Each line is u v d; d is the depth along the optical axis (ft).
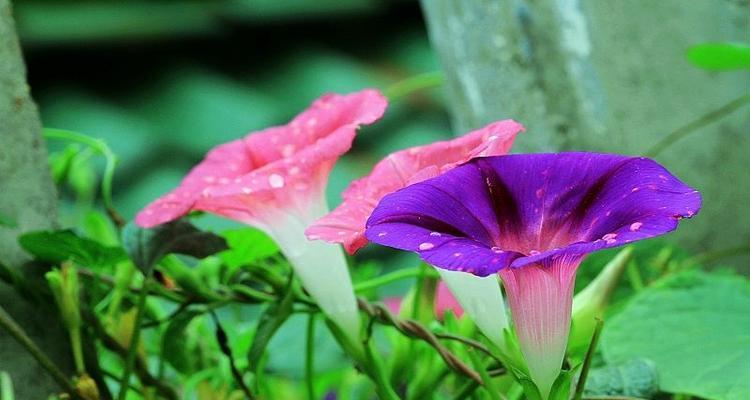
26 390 2.24
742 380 2.23
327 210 2.19
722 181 2.55
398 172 2.13
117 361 2.52
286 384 2.57
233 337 2.48
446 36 2.64
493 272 1.97
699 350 2.28
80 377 2.21
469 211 2.04
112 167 2.42
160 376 2.33
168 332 2.30
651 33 2.53
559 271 2.04
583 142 2.57
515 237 2.06
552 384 2.06
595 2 2.52
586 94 2.55
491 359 2.25
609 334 2.31
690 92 2.54
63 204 3.89
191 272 2.29
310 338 2.30
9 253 2.25
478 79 2.61
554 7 2.53
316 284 2.19
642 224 1.99
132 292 2.33
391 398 2.20
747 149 2.53
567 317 2.05
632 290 2.47
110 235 2.44
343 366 2.52
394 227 2.00
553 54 2.55
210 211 2.20
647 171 2.03
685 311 2.32
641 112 2.55
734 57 2.38
